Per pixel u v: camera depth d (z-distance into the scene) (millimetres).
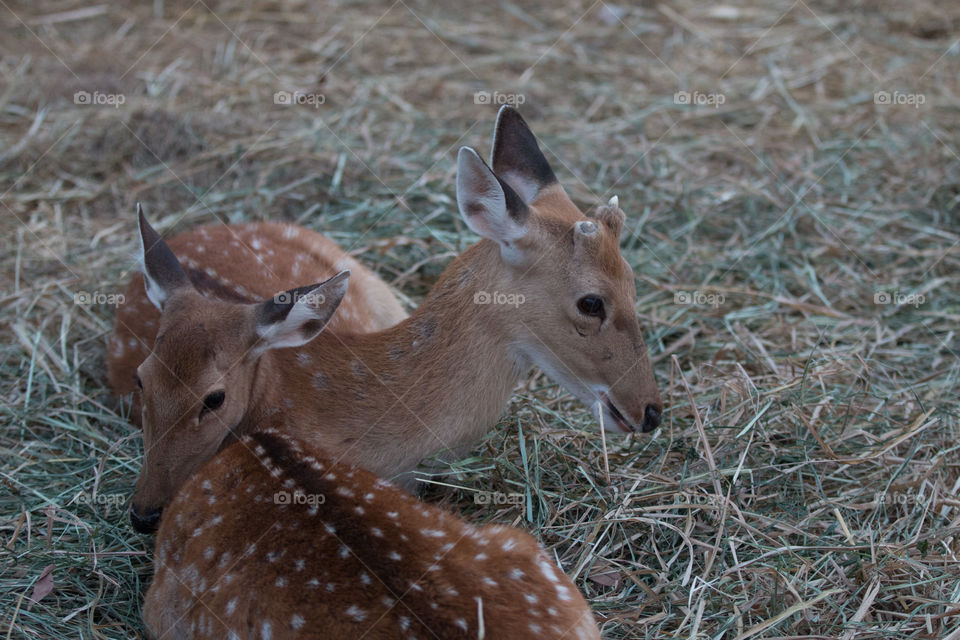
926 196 8438
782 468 5648
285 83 9867
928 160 8875
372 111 9477
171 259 5105
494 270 5254
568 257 5168
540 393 6312
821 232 8070
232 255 6164
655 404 5340
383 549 3945
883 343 6879
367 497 4355
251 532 4176
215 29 10969
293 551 4012
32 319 6945
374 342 5352
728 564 5055
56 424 5969
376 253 7633
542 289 5199
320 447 5055
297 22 11234
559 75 10469
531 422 5922
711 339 6910
